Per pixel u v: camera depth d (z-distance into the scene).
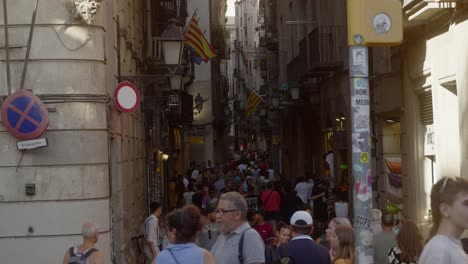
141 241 16.55
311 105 28.86
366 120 5.64
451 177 3.77
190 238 5.18
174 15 26.03
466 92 11.70
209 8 46.38
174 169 34.59
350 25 5.69
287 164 40.12
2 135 11.41
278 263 6.46
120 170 14.05
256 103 45.12
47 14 11.46
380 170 18.06
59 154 11.48
